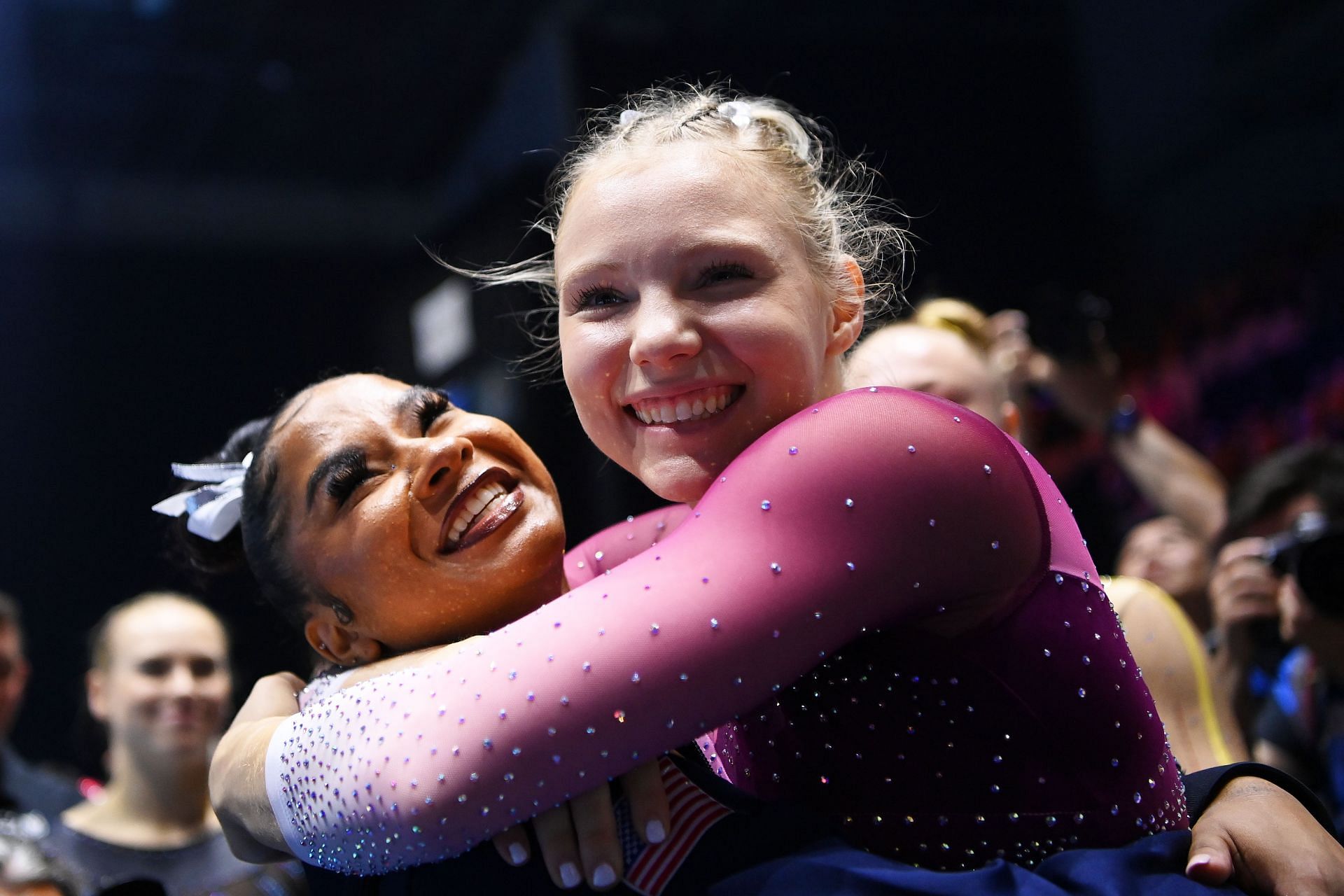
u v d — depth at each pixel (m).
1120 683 1.03
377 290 7.95
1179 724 1.62
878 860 0.95
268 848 1.15
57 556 7.84
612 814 0.95
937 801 1.00
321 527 1.22
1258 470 2.63
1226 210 5.31
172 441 7.95
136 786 2.99
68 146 6.84
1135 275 5.54
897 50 5.29
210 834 2.95
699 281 1.04
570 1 5.20
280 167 7.23
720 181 1.06
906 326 1.99
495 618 1.21
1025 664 0.99
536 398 5.66
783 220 1.08
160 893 1.43
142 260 7.68
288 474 1.25
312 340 8.00
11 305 7.64
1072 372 2.94
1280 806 1.10
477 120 6.58
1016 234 5.32
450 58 5.87
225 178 7.39
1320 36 4.87
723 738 1.14
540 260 1.50
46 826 2.84
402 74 6.04
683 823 0.98
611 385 1.07
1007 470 1.00
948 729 1.00
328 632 1.26
